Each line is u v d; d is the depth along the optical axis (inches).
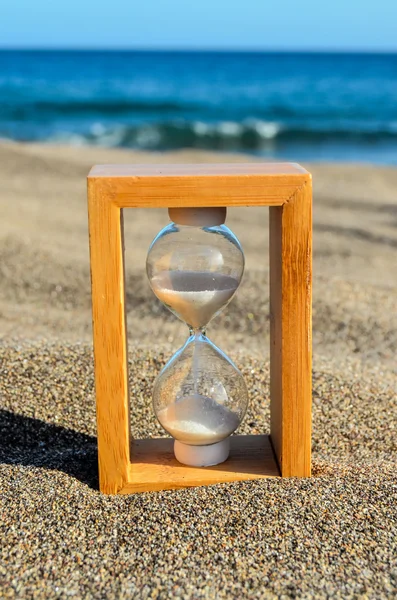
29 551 16.2
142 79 215.0
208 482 18.3
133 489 18.1
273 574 15.6
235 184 17.1
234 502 17.3
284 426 18.2
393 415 22.4
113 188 17.1
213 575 15.7
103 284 17.5
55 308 34.1
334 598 15.2
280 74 236.1
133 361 24.0
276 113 148.9
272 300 19.0
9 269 37.9
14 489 17.9
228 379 18.7
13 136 122.5
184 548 16.2
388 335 31.2
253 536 16.4
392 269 41.6
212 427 18.4
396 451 21.0
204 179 17.0
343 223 52.9
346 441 21.4
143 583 15.5
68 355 23.8
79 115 146.0
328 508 17.1
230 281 17.4
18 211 50.7
